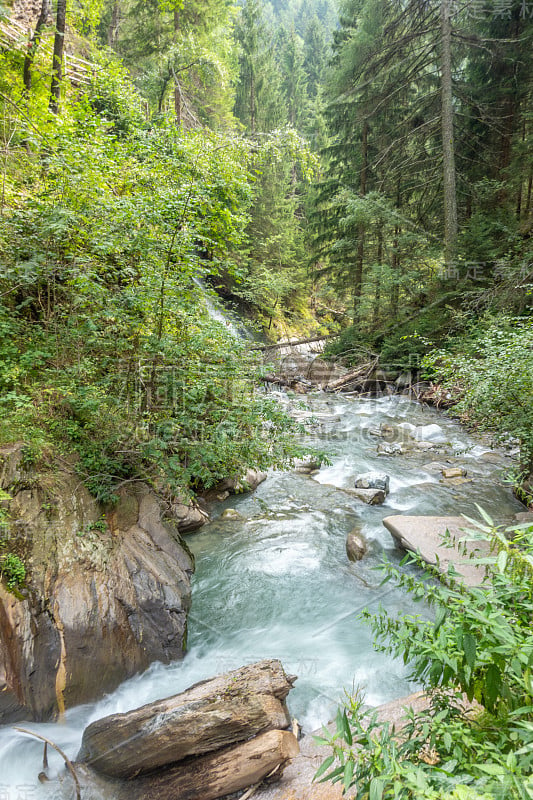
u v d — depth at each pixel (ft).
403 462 25.36
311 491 21.47
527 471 17.88
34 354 13.25
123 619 10.55
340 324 57.21
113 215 14.53
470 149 44.14
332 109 52.34
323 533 17.25
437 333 37.78
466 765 3.18
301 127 100.48
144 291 14.01
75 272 13.79
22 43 23.73
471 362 17.11
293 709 9.19
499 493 20.58
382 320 44.70
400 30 44.04
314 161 22.63
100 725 8.10
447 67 39.04
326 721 8.82
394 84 44.68
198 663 10.84
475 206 42.27
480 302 32.58
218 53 50.06
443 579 4.54
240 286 59.93
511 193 37.88
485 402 15.72
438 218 46.37
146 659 10.41
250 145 21.30
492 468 24.00
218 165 20.02
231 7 50.19
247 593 13.55
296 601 13.15
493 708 3.62
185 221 15.47
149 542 13.03
